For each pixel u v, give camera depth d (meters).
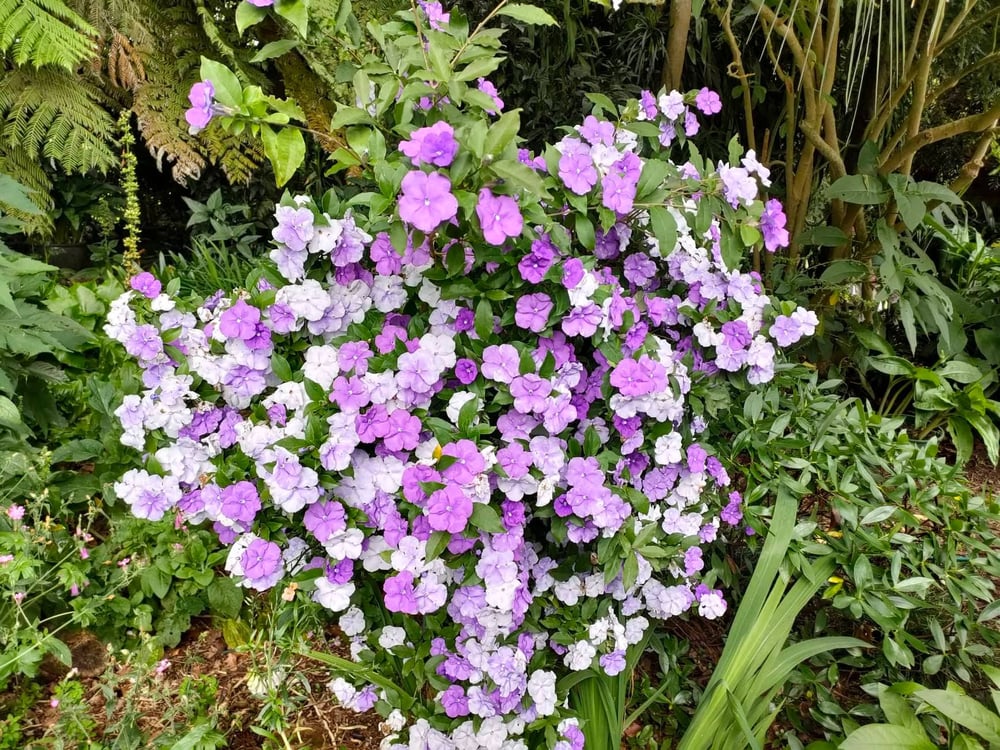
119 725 0.85
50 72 1.70
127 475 0.82
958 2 1.61
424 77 0.74
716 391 0.93
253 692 0.90
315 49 1.33
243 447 0.78
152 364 0.84
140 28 1.71
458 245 0.73
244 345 0.78
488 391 0.82
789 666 0.83
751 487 0.98
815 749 0.82
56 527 1.04
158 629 1.04
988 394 1.54
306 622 0.89
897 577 0.91
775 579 1.02
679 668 0.99
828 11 1.41
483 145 0.66
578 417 0.84
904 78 1.39
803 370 1.12
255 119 0.71
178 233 2.37
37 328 1.17
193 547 1.06
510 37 1.81
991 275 1.64
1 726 0.86
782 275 1.61
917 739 0.71
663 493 0.88
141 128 1.81
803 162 1.54
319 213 0.76
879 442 1.07
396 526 0.76
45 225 1.91
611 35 1.94
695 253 0.90
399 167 0.72
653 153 0.98
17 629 0.87
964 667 0.91
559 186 0.75
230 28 1.86
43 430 1.26
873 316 1.60
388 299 0.82
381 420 0.73
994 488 1.43
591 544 0.84
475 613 0.77
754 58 1.89
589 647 0.81
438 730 0.81
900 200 1.34
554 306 0.76
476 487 0.70
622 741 0.94
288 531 0.85
